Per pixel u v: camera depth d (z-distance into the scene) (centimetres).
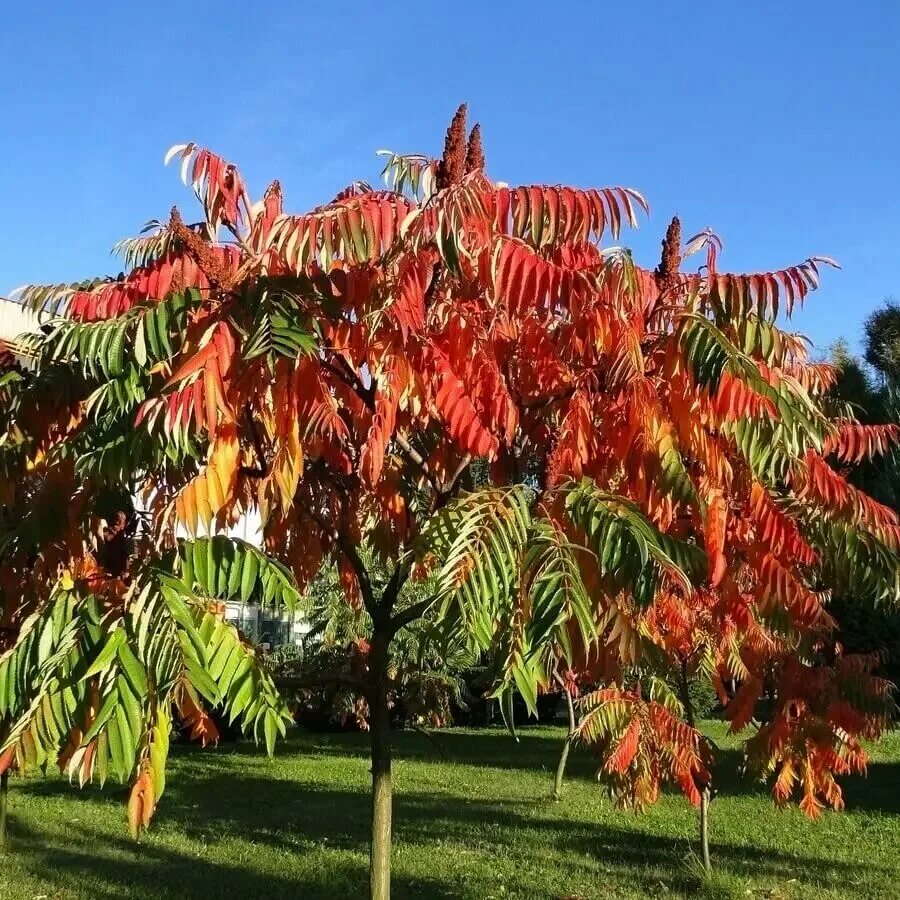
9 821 867
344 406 306
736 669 564
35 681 214
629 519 242
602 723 544
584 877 691
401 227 248
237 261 296
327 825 906
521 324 309
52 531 301
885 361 1636
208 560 234
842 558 348
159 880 664
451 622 219
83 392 316
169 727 220
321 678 357
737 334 302
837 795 557
